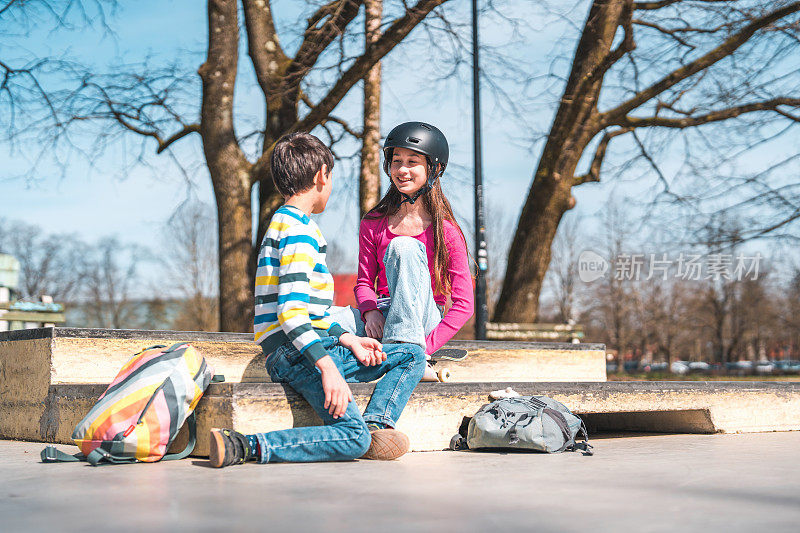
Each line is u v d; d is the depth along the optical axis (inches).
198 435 113.7
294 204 112.7
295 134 115.0
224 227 403.2
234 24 410.3
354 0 414.9
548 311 1690.5
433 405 128.6
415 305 120.7
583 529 57.5
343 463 104.2
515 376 200.8
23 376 156.7
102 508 66.3
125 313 1726.1
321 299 110.2
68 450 128.2
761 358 2401.6
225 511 64.7
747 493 76.6
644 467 100.3
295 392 113.0
